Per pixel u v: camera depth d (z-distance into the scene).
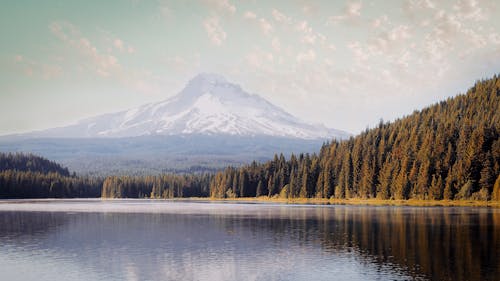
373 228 81.75
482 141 140.75
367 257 56.12
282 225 91.12
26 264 55.16
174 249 64.31
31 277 49.28
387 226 84.06
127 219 109.00
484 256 55.28
